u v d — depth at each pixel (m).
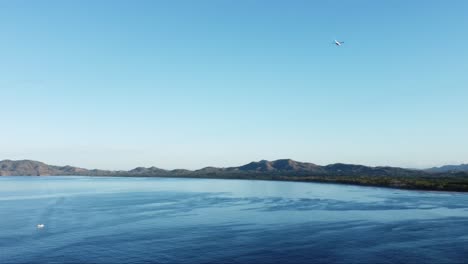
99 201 120.06
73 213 90.31
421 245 53.78
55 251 53.75
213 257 49.56
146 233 64.88
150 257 50.09
